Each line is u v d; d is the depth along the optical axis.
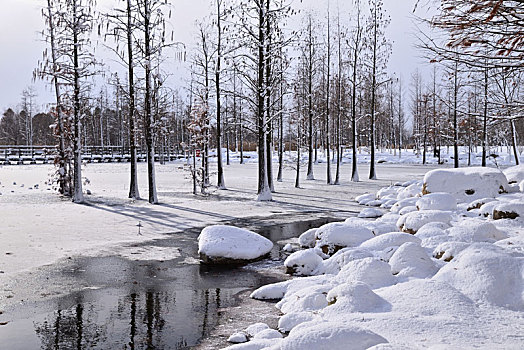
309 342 4.27
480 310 5.69
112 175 40.28
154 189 21.06
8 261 10.23
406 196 19.08
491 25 4.40
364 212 17.02
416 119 65.56
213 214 17.95
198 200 22.42
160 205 20.47
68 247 11.76
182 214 17.83
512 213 10.48
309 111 32.97
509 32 4.38
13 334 6.29
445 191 15.09
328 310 6.15
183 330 6.46
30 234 13.32
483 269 6.44
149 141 21.09
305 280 8.21
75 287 8.52
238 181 34.31
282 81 25.14
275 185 31.83
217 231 11.19
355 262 7.85
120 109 69.19
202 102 26.53
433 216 10.99
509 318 5.36
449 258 7.85
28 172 42.34
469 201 14.47
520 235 9.09
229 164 59.78
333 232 10.70
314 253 9.77
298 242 13.02
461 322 5.21
